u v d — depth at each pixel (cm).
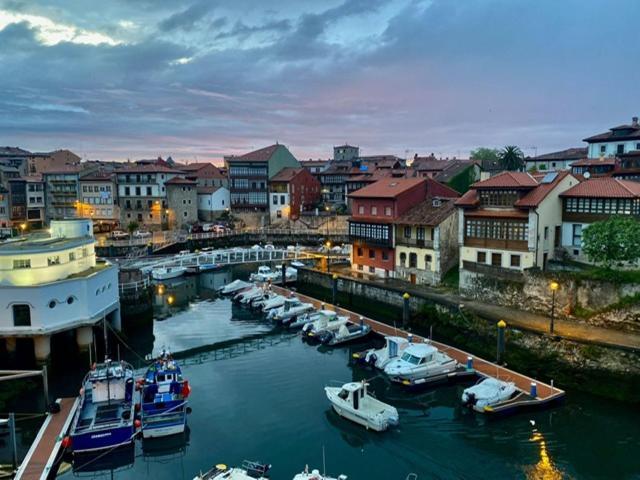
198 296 6488
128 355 4200
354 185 10650
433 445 2705
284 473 2475
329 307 5284
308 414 3088
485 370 3516
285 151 11856
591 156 8069
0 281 3678
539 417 2944
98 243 8350
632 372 3086
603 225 3838
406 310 4566
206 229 10231
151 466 2570
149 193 10744
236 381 3612
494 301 4519
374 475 2453
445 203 5675
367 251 6162
